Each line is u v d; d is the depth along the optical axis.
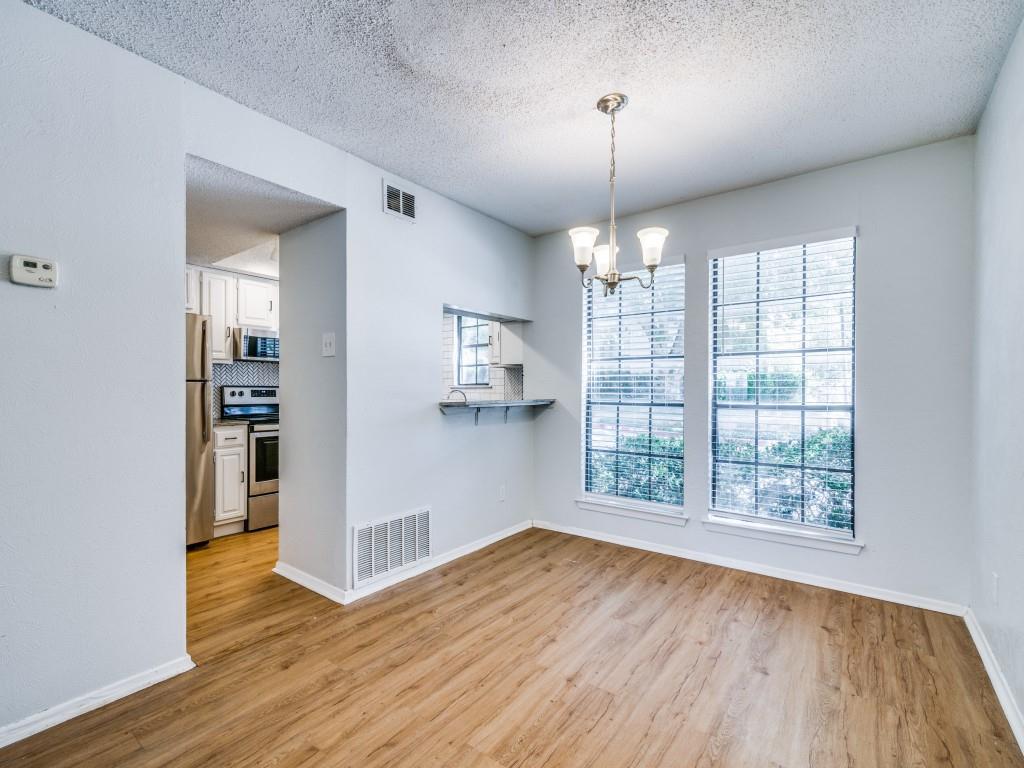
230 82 2.04
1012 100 1.79
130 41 1.79
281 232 3.05
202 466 3.55
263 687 1.91
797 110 2.24
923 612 2.53
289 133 2.39
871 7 1.61
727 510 3.21
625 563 3.25
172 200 1.97
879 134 2.45
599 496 3.80
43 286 1.65
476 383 4.52
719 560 3.21
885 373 2.67
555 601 2.68
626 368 3.65
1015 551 1.73
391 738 1.64
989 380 2.10
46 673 1.68
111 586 1.82
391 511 2.93
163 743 1.61
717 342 3.25
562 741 1.63
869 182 2.71
